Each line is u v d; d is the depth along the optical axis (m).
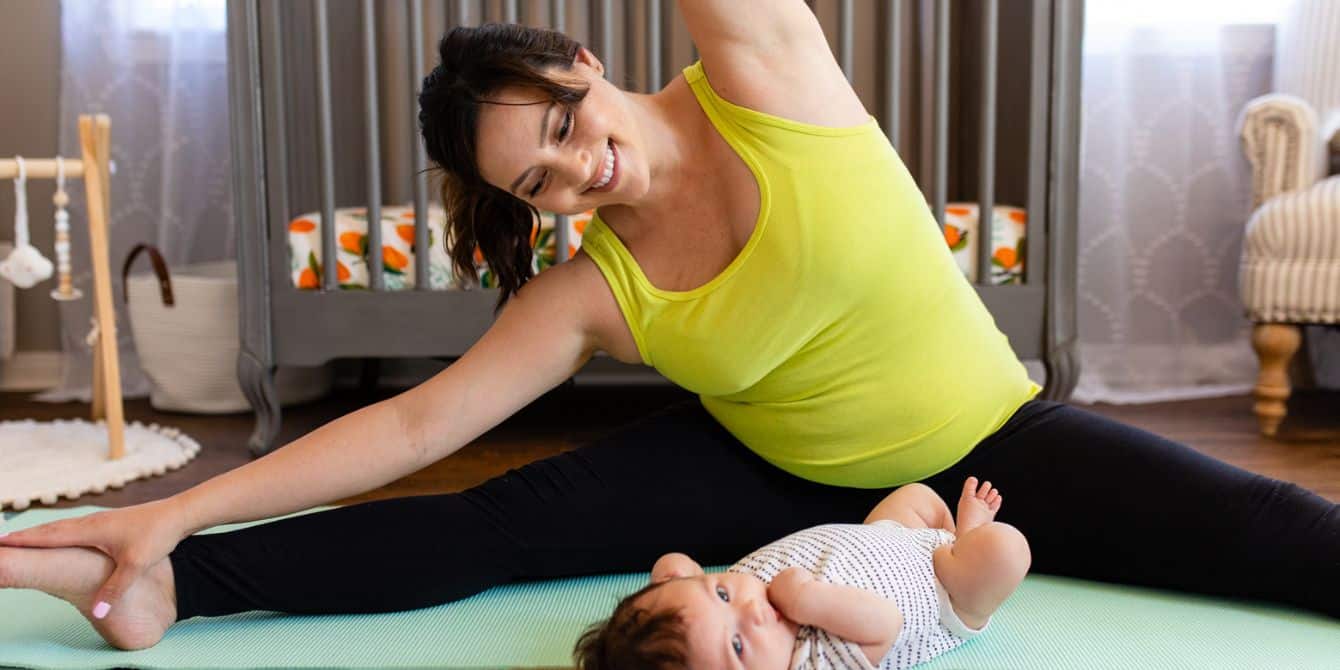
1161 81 2.85
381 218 2.33
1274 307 2.35
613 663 1.04
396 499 1.35
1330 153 2.60
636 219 1.26
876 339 1.28
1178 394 2.83
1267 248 2.37
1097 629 1.24
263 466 1.22
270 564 1.26
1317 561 1.23
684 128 1.25
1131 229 2.89
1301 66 2.71
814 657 1.08
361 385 3.02
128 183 2.90
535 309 1.27
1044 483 1.36
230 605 1.26
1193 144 2.87
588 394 2.97
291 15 2.74
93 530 1.16
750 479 1.41
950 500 1.39
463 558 1.33
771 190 1.21
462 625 1.28
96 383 2.56
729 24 1.21
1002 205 2.63
